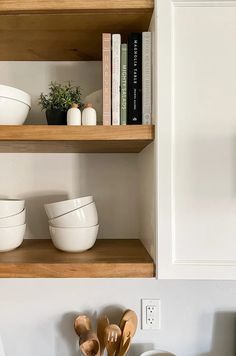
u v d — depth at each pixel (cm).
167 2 79
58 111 89
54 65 110
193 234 78
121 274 78
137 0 79
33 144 88
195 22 79
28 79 109
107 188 110
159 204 78
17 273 78
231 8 79
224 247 78
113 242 104
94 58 109
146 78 83
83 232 88
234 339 109
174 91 79
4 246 87
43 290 109
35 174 109
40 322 109
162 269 77
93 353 98
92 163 110
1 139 78
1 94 80
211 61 79
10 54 105
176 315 109
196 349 109
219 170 78
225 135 79
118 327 101
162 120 78
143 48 84
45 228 109
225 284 110
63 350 109
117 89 83
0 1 79
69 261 80
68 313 109
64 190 109
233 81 79
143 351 108
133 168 110
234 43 79
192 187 78
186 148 78
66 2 79
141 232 104
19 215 90
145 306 109
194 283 109
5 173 108
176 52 79
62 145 91
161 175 78
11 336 108
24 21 83
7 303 109
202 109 79
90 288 109
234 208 78
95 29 89
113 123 83
